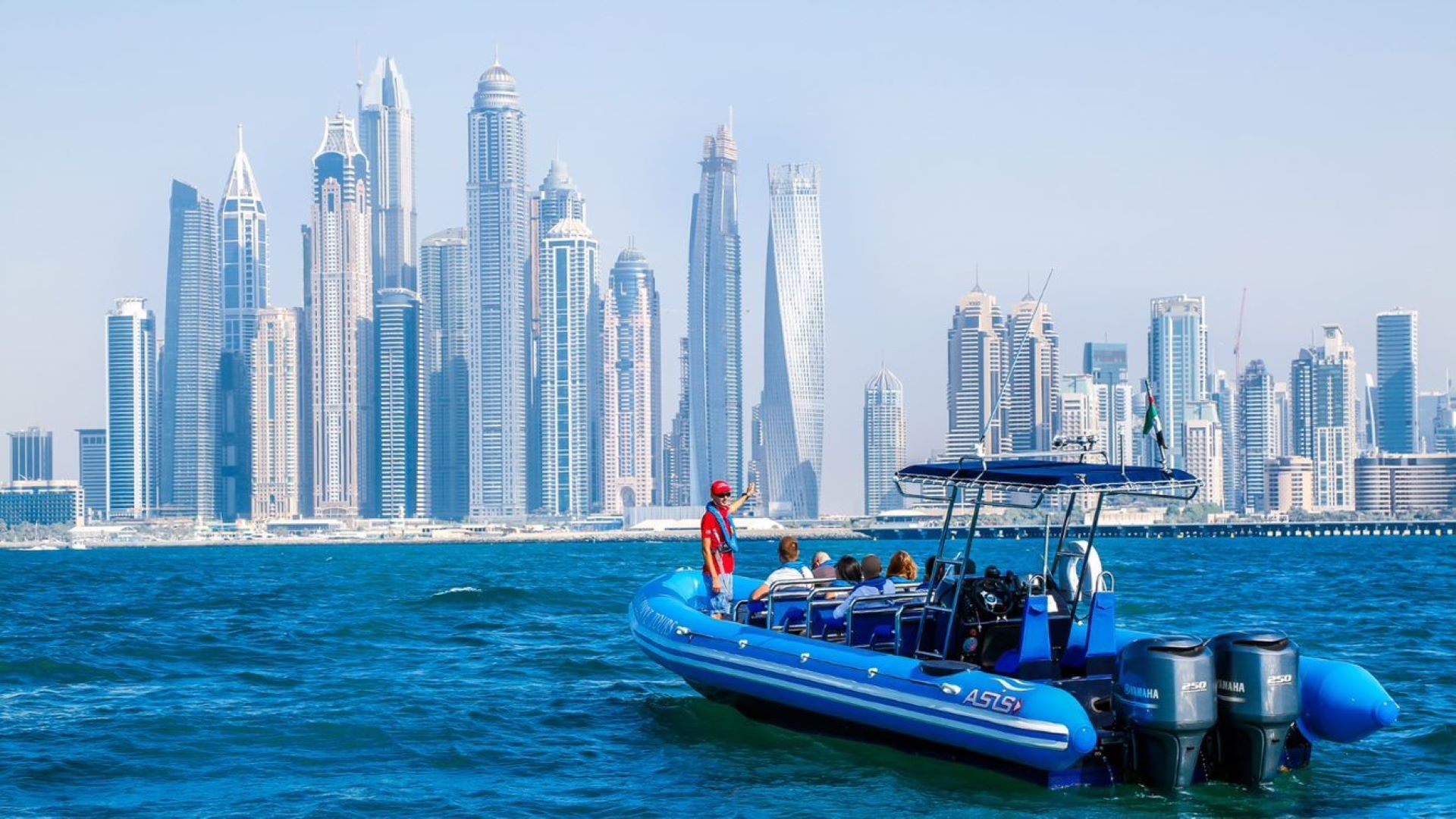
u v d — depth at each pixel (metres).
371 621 32.66
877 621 15.36
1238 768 12.77
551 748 16.03
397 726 17.34
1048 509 14.09
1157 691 12.40
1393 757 14.82
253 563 116.44
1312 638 27.08
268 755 15.77
